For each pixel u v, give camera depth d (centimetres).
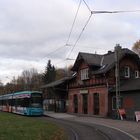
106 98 4891
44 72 10712
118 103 4422
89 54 5519
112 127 3125
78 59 5569
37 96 5294
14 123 3331
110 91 4834
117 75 4434
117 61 4544
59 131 2684
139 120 4028
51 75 10456
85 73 5488
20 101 5684
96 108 5181
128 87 4553
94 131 2802
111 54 5347
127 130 2806
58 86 6162
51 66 10569
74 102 5866
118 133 2578
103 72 4903
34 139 2002
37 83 10694
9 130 2512
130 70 5119
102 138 2284
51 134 2377
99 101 5075
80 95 5644
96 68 5325
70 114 5459
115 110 4769
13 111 6172
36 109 5234
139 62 5206
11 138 2002
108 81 4894
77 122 3872
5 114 5581
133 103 4425
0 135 2156
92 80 5278
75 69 5772
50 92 6844
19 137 2070
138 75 5238
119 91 4478
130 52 5125
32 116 5275
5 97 7112
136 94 4384
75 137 2342
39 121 3791
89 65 5272
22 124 3209
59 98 6319
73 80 5912
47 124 3341
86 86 5447
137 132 2625
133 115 4403
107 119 4325
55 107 6344
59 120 4269
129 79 5022
